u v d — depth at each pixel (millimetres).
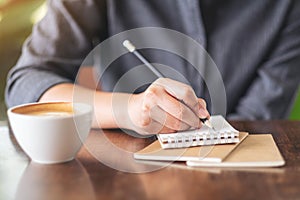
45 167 600
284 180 542
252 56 1207
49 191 517
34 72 962
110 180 548
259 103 1146
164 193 505
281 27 1230
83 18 1126
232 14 1221
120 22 1184
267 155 616
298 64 1223
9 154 659
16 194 510
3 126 830
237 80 1196
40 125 588
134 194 503
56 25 1093
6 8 1722
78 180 550
